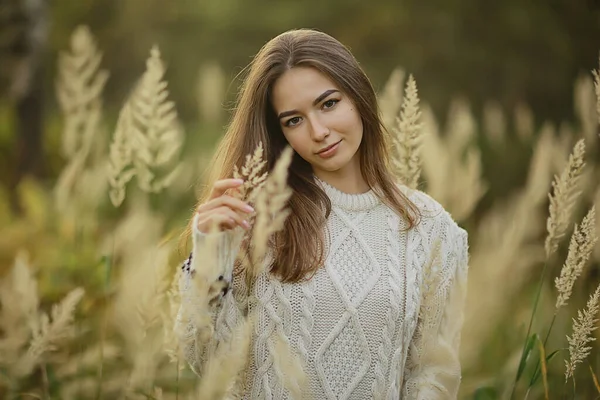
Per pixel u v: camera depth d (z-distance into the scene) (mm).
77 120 4082
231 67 12141
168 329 2725
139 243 3982
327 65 2709
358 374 2693
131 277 3385
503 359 4395
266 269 2725
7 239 5191
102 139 4480
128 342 3389
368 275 2754
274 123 2875
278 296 2703
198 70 12062
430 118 4152
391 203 2902
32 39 8102
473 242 5082
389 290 2742
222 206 2438
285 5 12141
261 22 12164
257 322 2719
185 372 3557
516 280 4473
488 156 8367
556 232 3059
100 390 3322
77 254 4379
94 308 4121
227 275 2533
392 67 11141
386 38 11383
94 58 4027
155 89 3473
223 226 2441
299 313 2695
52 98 10156
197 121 10672
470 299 4078
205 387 2404
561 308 3924
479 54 10750
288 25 11945
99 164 4375
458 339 3000
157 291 3010
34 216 5570
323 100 2693
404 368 2904
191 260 2658
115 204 3475
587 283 3967
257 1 12273
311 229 2732
